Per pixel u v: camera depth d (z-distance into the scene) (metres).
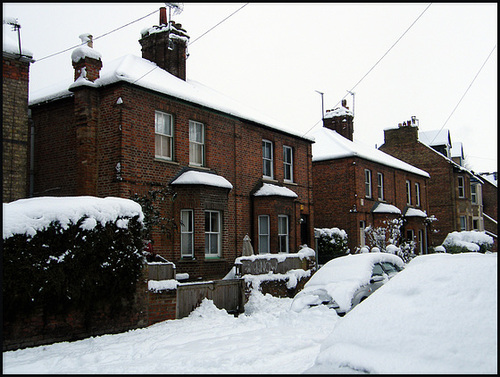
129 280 10.27
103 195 14.77
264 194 19.25
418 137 43.06
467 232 37.28
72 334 9.20
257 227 19.30
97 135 15.17
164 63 19.02
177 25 19.36
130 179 14.66
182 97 16.47
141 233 10.73
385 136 41.72
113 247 9.96
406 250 29.27
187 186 15.98
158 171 15.62
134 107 15.09
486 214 51.03
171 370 6.54
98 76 15.53
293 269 18.72
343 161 27.30
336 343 4.96
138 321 10.48
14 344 8.30
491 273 4.96
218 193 17.05
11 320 8.32
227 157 18.56
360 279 11.75
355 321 5.12
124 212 10.33
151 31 19.23
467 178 41.88
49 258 8.84
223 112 18.19
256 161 20.09
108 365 7.04
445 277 5.18
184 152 16.67
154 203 15.26
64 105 16.27
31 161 16.81
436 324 4.59
